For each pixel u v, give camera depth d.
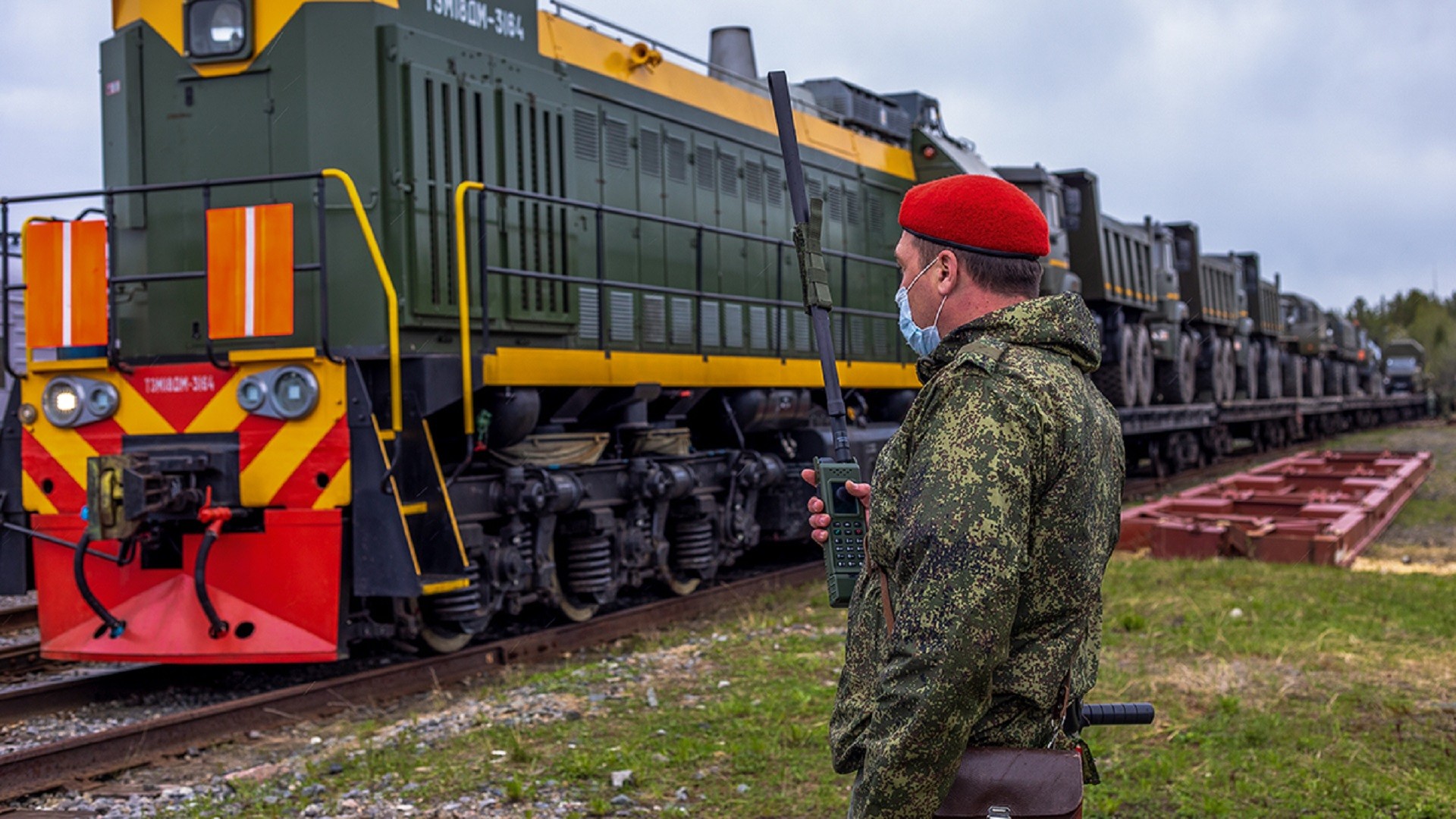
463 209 6.14
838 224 10.41
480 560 6.57
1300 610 7.17
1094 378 16.56
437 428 6.55
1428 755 4.60
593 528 7.25
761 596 8.35
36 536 6.04
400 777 4.36
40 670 6.67
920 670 1.72
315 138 6.32
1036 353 1.91
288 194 6.39
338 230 6.32
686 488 8.01
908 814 1.76
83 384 6.04
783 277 9.84
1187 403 20.30
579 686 5.62
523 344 7.16
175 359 6.34
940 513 1.75
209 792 4.31
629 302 8.06
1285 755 4.58
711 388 8.39
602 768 4.42
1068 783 1.82
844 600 2.14
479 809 4.04
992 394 1.81
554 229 7.33
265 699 5.36
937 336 2.11
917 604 1.75
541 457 6.96
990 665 1.71
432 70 6.51
